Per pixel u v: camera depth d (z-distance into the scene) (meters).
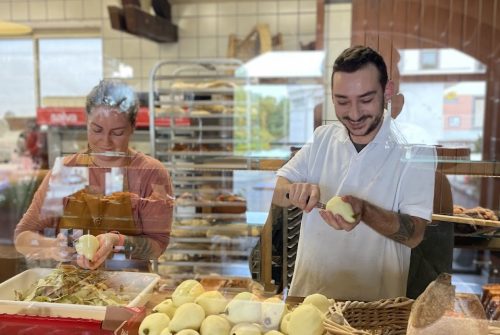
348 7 2.63
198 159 1.97
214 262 1.14
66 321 0.92
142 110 2.45
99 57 3.05
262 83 2.95
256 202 1.24
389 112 0.97
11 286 1.11
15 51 3.05
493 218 1.12
